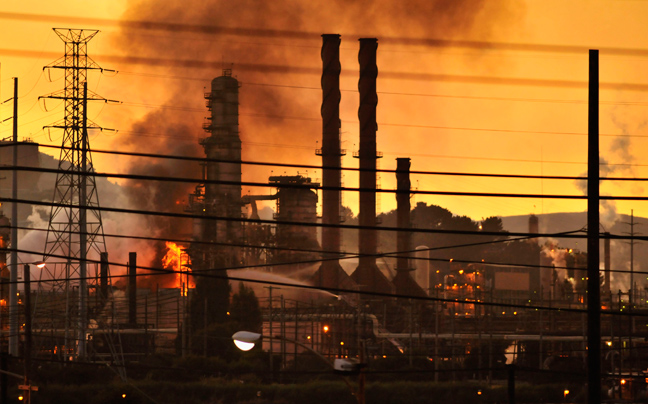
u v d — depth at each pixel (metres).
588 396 82.06
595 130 82.12
